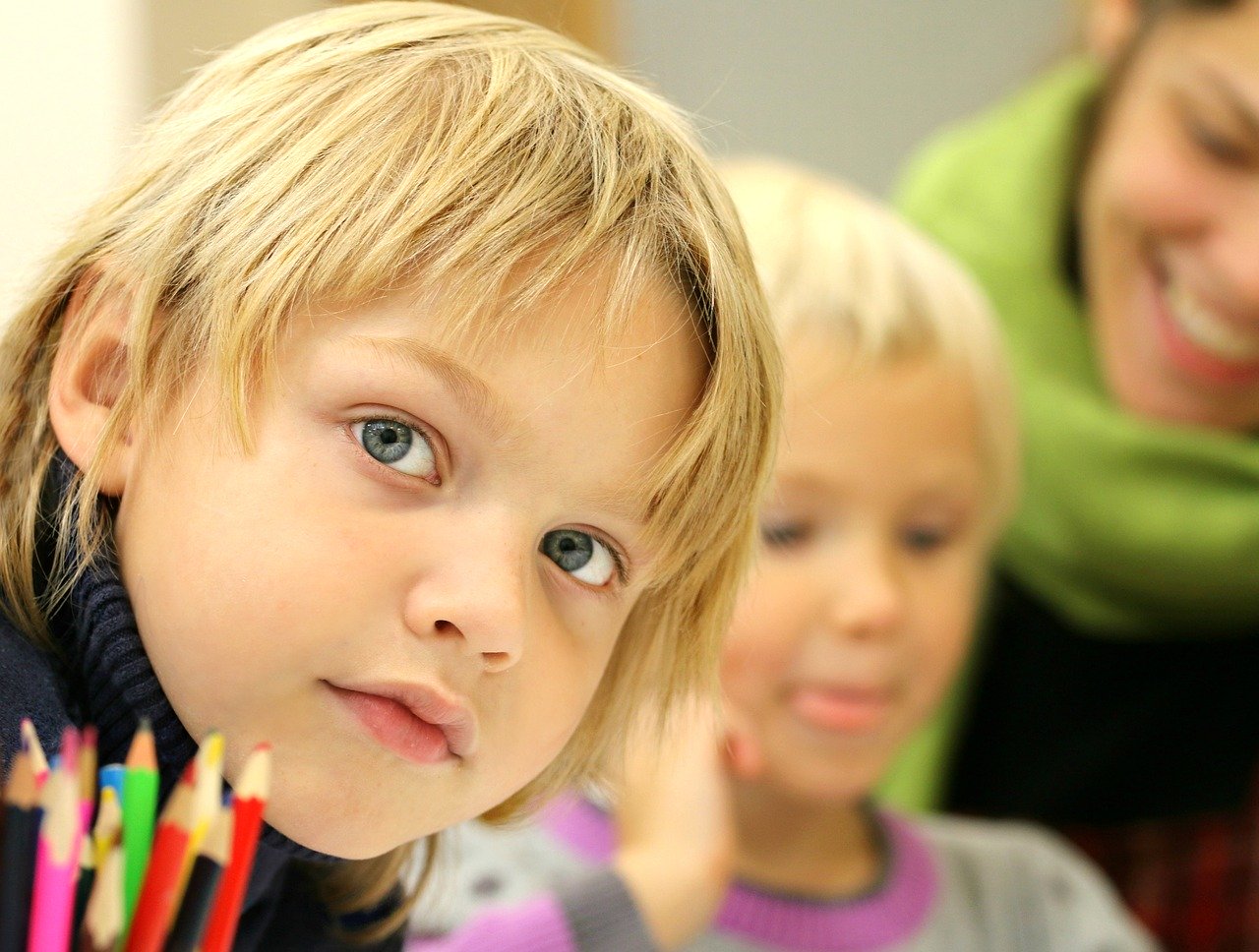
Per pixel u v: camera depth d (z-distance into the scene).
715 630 0.50
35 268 0.49
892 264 0.82
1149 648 1.09
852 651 0.78
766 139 1.29
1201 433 1.07
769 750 0.79
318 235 0.40
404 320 0.40
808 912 0.82
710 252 0.45
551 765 0.53
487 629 0.39
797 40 1.28
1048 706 1.09
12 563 0.43
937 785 1.06
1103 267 1.07
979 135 1.24
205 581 0.39
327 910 0.51
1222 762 1.07
